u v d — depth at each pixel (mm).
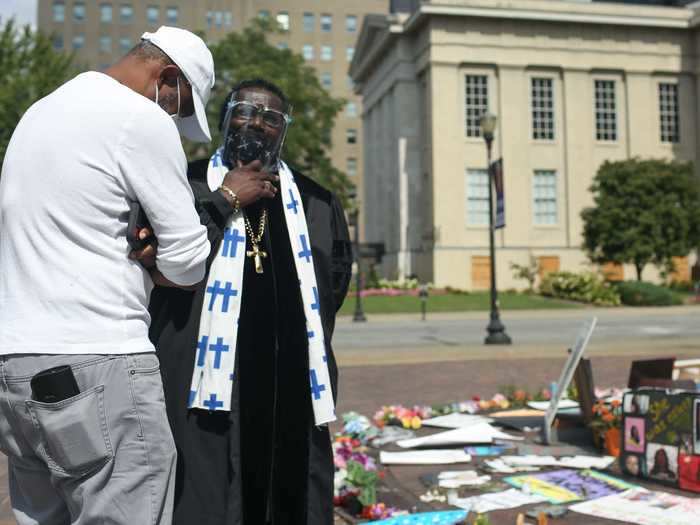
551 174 44906
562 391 5758
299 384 2805
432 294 40094
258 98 2859
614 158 45375
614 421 5328
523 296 39094
